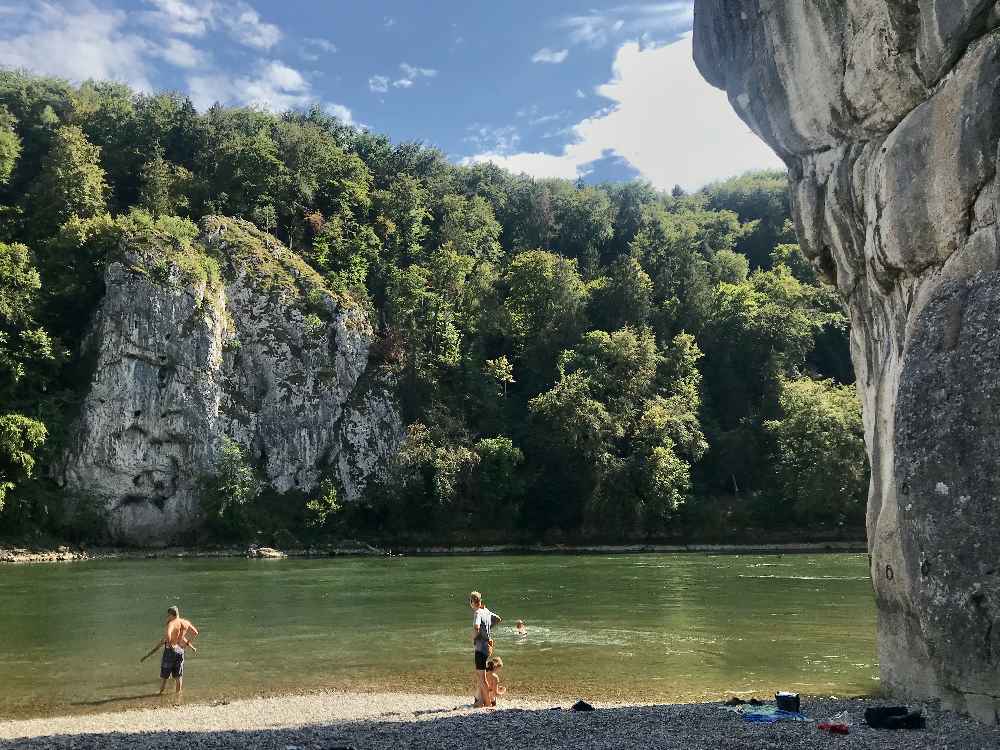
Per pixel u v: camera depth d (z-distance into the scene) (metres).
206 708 14.15
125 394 64.75
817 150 16.20
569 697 15.02
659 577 40.09
